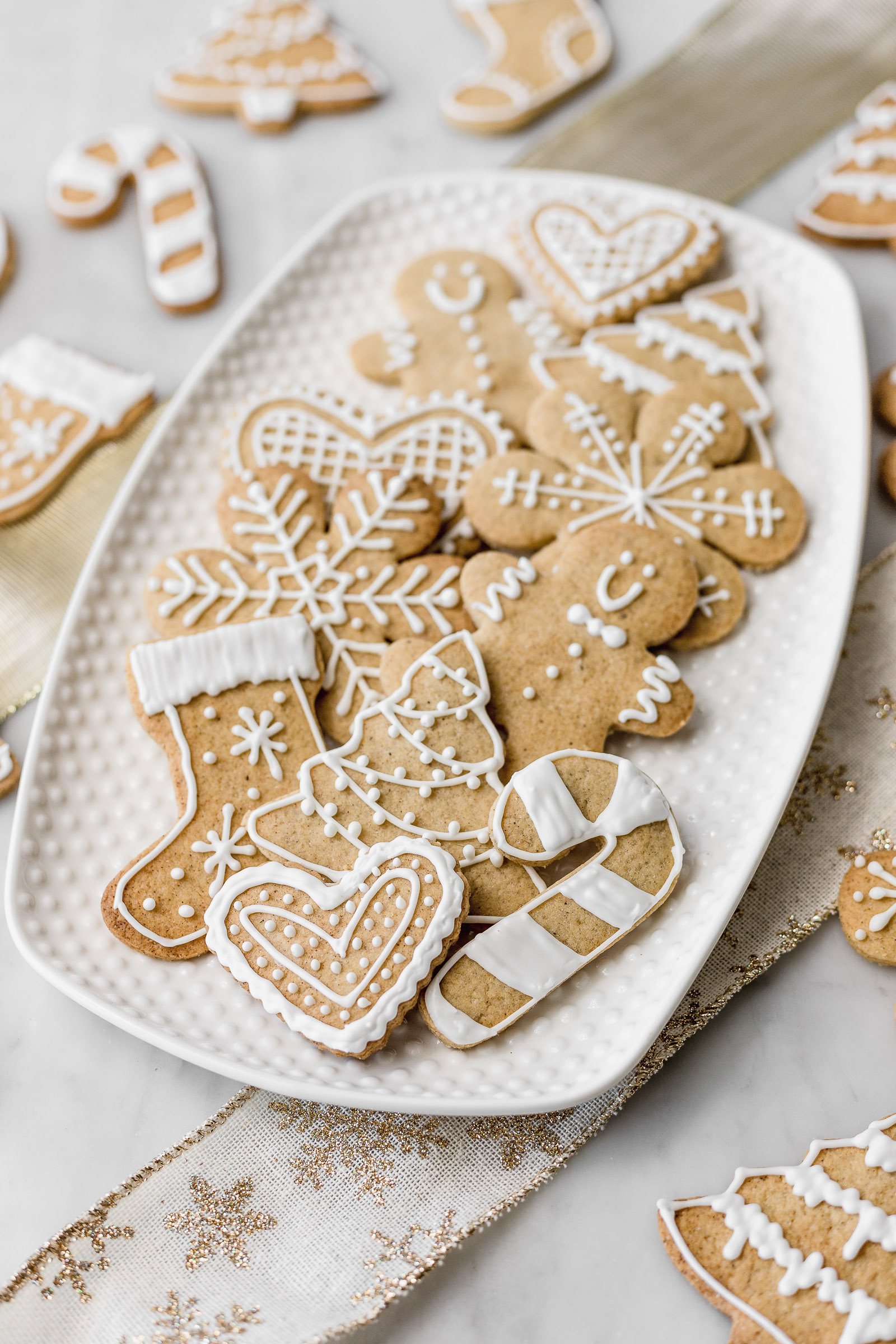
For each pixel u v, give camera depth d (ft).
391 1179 1.83
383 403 2.13
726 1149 1.84
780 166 2.27
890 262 2.23
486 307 2.14
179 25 2.43
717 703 1.96
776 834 1.95
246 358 2.13
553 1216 1.83
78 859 1.91
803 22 2.32
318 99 2.34
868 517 2.10
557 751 1.89
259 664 1.91
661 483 2.02
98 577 2.01
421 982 1.80
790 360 2.11
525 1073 1.80
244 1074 1.77
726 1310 1.76
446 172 2.31
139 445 2.16
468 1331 1.80
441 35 2.40
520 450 2.06
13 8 2.44
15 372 2.19
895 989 1.90
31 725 2.03
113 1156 1.86
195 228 2.26
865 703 2.00
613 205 2.17
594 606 1.94
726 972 1.89
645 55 2.36
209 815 1.88
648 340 2.09
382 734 1.89
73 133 2.36
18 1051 1.90
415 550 2.00
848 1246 1.76
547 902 1.84
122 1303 1.80
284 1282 1.80
